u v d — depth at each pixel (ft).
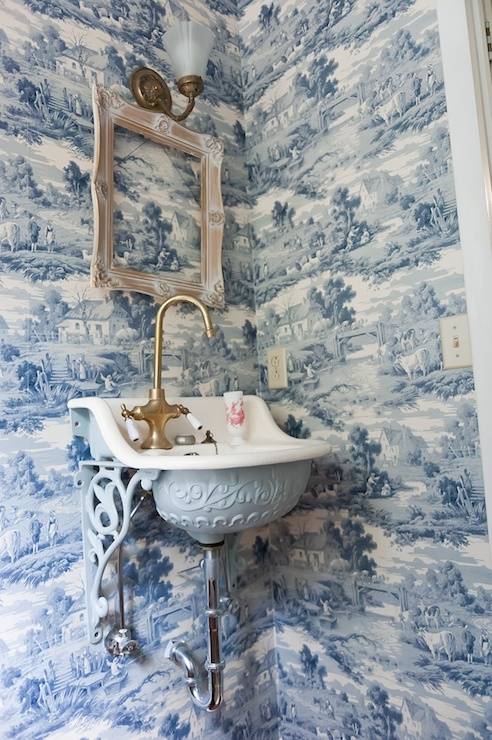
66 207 3.42
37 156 3.31
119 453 2.89
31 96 3.32
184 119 4.08
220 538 3.52
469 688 3.23
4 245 3.12
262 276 4.65
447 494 3.36
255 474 2.84
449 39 3.37
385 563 3.67
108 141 3.61
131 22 3.98
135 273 3.71
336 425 4.01
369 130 3.84
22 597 3.00
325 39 4.18
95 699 3.24
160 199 3.99
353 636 3.86
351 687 3.85
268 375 4.54
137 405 3.56
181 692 3.70
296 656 4.27
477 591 3.21
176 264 4.06
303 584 4.23
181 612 3.77
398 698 3.57
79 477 3.32
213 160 4.36
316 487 4.13
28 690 2.97
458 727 3.26
